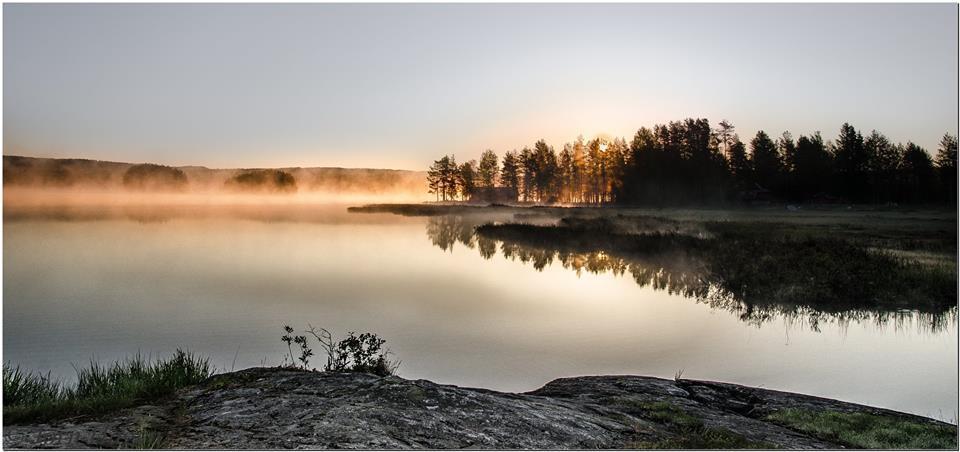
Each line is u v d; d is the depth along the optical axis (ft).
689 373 47.44
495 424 24.57
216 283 103.71
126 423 23.70
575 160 456.86
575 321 67.87
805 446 26.17
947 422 32.32
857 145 335.47
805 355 52.03
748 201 342.85
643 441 24.90
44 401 27.89
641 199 364.99
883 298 73.20
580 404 30.89
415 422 23.75
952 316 65.41
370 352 37.63
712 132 380.37
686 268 103.19
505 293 88.99
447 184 541.75
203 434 22.39
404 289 95.20
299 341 37.37
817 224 174.29
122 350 56.24
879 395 40.45
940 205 294.46
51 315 75.05
